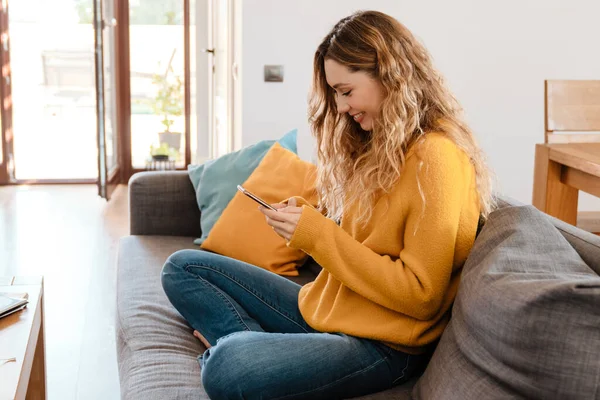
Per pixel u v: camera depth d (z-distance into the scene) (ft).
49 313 10.62
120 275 7.94
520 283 4.01
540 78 14.19
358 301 5.21
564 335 3.68
